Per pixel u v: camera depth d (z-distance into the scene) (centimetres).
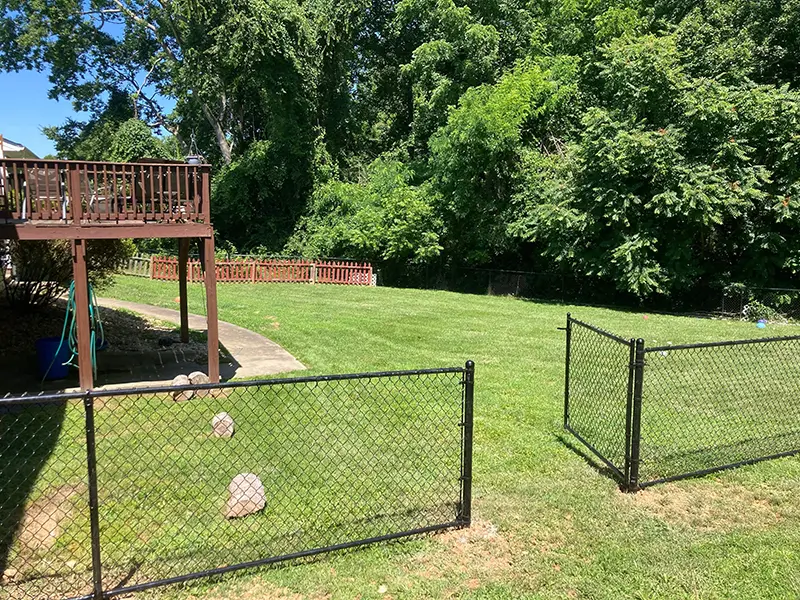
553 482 472
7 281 1039
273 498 433
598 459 520
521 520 410
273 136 2520
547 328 1198
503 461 513
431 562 358
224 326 1137
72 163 654
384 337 1062
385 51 2948
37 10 2744
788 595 325
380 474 477
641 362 443
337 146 2784
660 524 406
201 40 2238
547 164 1808
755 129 1448
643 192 1570
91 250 1059
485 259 2089
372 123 2945
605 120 1578
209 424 577
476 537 388
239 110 2809
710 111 1423
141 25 2725
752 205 1426
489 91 1928
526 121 1945
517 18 2295
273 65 2294
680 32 1702
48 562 351
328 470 481
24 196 729
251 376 775
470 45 2167
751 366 840
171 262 1966
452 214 2125
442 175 2106
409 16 2423
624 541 383
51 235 641
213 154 3112
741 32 1692
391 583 336
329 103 2712
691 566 354
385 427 584
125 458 484
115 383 727
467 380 385
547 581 339
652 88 1523
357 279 2164
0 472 457
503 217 1981
